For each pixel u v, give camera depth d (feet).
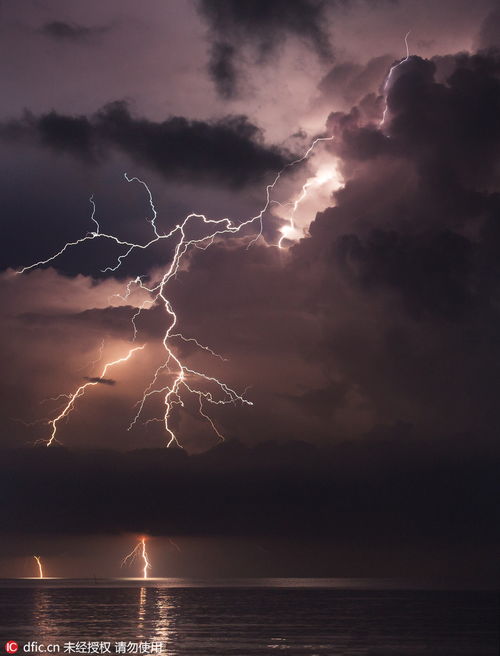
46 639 154.10
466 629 178.91
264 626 186.09
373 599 317.83
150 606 263.90
